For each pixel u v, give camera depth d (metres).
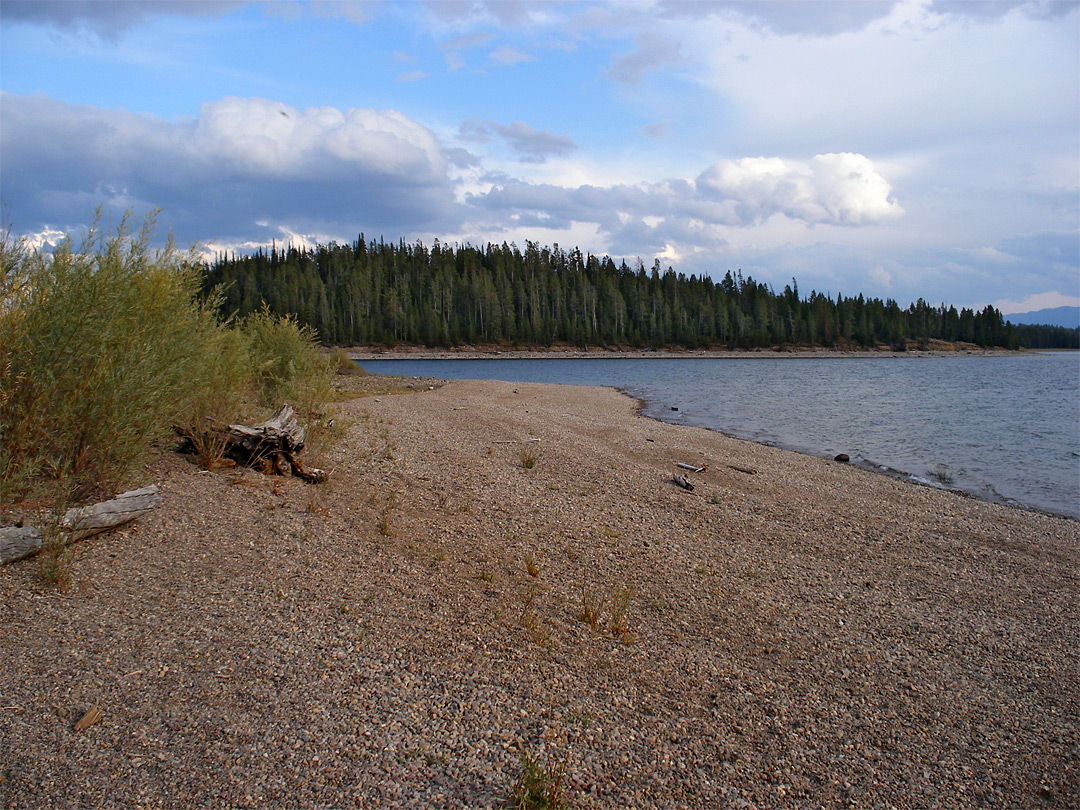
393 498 9.31
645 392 39.44
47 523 5.71
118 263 7.16
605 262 134.12
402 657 5.14
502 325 109.00
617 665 5.46
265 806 3.41
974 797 4.23
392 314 103.19
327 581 6.32
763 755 4.46
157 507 7.27
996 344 136.25
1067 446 21.16
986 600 7.75
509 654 5.40
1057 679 5.90
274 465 9.48
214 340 9.23
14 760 3.52
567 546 8.34
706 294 125.38
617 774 4.06
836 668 5.82
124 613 5.20
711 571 7.96
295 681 4.61
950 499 13.38
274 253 124.81
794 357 109.25
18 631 4.72
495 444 14.56
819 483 13.91
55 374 6.63
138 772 3.55
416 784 3.73
